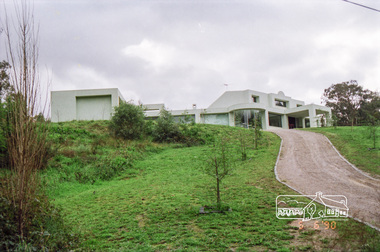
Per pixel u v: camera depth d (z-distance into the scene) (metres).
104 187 11.54
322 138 21.20
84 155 15.58
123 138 21.89
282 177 11.72
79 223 6.98
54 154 14.06
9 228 4.16
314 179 11.05
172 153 18.91
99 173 13.26
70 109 30.00
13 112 4.53
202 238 5.61
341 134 21.92
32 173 4.64
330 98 49.03
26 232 4.39
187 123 28.78
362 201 7.91
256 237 5.52
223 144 11.42
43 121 4.85
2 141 8.90
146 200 9.12
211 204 8.01
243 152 16.30
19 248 3.94
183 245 5.27
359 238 4.64
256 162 15.12
